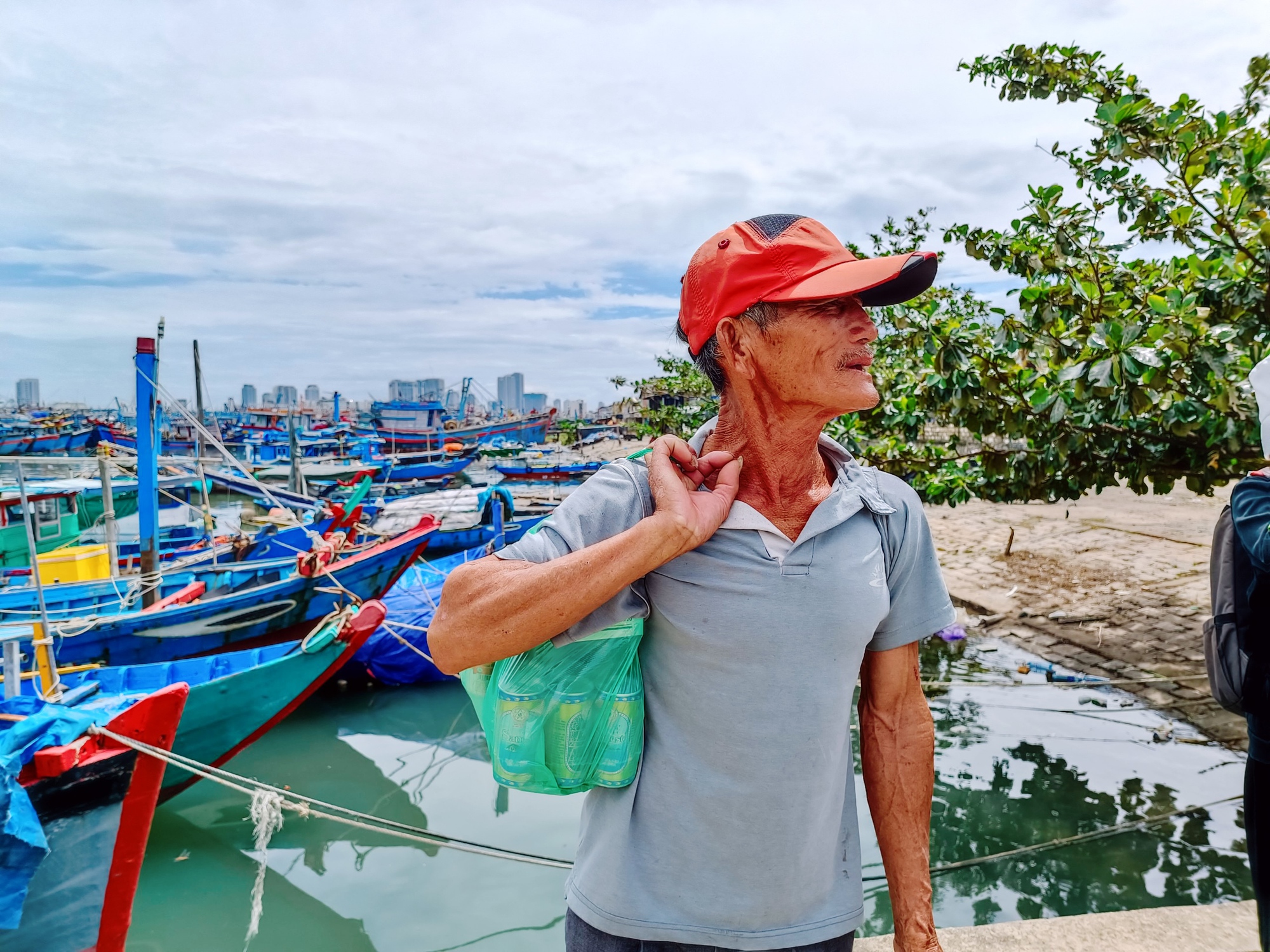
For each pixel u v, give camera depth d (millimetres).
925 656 9250
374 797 7086
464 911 5402
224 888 5664
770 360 1276
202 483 11492
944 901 5043
